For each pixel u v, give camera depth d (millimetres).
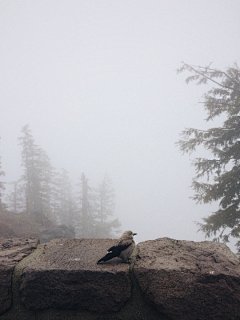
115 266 2359
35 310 2273
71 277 2248
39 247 3002
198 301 2129
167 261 2453
